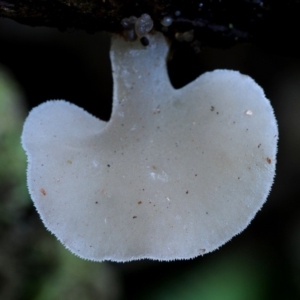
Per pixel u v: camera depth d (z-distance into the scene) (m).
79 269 0.22
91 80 0.29
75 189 0.15
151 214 0.15
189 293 0.26
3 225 0.21
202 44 0.17
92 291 0.22
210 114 0.16
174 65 0.20
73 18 0.16
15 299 0.21
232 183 0.15
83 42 0.28
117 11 0.16
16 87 0.24
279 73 0.28
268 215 0.29
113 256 0.15
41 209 0.15
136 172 0.16
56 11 0.16
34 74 0.28
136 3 0.16
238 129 0.15
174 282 0.27
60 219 0.15
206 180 0.15
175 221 0.15
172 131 0.16
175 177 0.15
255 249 0.28
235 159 0.15
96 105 0.29
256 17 0.16
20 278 0.21
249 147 0.15
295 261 0.28
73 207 0.15
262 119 0.15
